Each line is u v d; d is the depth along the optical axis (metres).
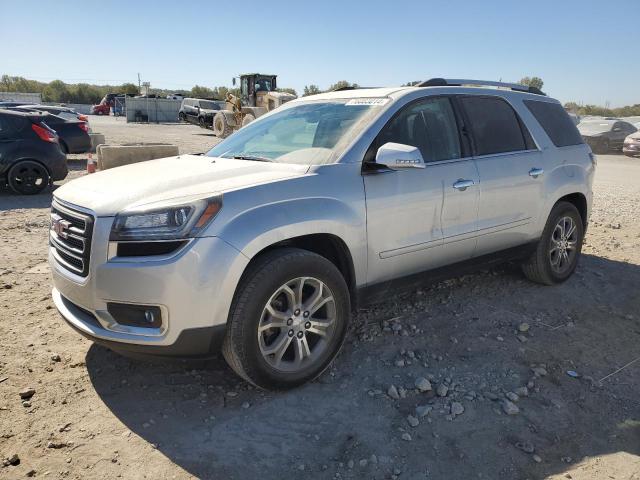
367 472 2.65
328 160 3.56
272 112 4.71
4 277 5.23
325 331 3.41
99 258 2.95
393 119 3.85
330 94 4.57
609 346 4.02
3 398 3.18
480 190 4.22
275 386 3.21
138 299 2.89
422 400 3.25
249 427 2.96
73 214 3.14
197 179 3.30
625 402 3.30
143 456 2.72
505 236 4.52
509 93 4.84
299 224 3.19
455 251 4.16
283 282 3.12
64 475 2.58
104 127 33.72
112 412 3.08
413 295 4.87
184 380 3.42
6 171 9.84
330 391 3.33
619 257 6.29
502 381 3.48
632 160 20.59
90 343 3.90
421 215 3.85
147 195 3.07
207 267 2.88
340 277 3.38
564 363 3.74
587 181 5.29
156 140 22.89
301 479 2.59
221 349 3.12
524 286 5.15
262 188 3.17
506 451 2.82
